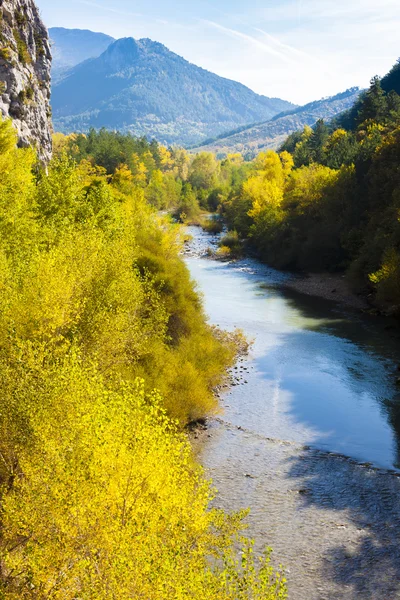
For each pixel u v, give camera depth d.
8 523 10.29
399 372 32.03
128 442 10.38
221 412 26.44
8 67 63.19
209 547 11.28
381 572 15.35
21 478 11.52
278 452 22.58
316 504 18.67
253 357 34.94
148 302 27.05
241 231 94.56
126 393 12.35
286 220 74.56
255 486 19.73
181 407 24.22
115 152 139.50
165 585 8.80
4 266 19.78
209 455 22.06
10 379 12.65
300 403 27.75
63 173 35.28
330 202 68.81
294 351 36.12
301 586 14.68
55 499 9.66
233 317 45.03
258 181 101.19
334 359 34.47
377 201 60.47
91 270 21.14
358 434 24.42
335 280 60.00
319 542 16.58
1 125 40.78
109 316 19.80
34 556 9.31
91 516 9.41
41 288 17.72
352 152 83.56
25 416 11.71
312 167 85.88
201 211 137.38
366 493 19.44
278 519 17.70
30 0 78.50
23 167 37.28
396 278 43.72
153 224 44.34
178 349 30.56
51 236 26.41
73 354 13.48
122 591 8.43
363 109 105.38
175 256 41.81
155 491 9.97
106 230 32.50
